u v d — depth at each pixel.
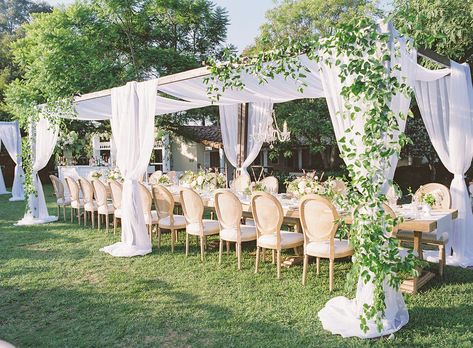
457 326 3.58
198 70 5.77
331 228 4.51
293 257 5.75
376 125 3.32
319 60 3.91
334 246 4.57
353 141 3.59
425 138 13.11
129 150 6.59
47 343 3.47
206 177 7.32
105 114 9.98
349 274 3.51
